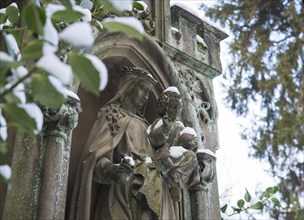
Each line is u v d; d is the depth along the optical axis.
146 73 3.83
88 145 3.44
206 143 4.17
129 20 1.68
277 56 7.46
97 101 4.01
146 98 3.84
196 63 4.48
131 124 3.62
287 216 6.94
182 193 3.76
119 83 3.86
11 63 1.63
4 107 1.62
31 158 3.03
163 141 3.59
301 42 7.36
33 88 1.63
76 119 3.15
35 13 1.62
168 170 3.47
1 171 1.73
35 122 1.67
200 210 3.72
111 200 3.27
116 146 3.51
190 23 4.69
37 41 1.63
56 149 3.05
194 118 4.06
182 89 4.12
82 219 3.13
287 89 7.27
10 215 2.84
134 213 3.26
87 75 1.63
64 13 1.83
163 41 4.32
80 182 3.29
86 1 2.94
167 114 3.57
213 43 4.80
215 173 3.94
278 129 7.14
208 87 4.48
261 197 4.14
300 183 7.00
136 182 3.27
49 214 2.86
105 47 3.85
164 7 4.51
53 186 2.95
